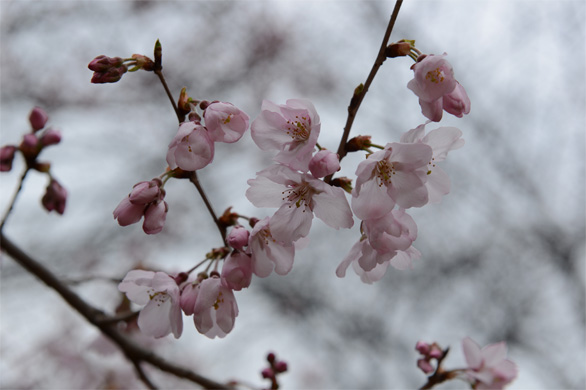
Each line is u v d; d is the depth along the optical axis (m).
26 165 2.95
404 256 2.73
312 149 2.22
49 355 6.73
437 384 3.50
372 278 2.75
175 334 2.46
